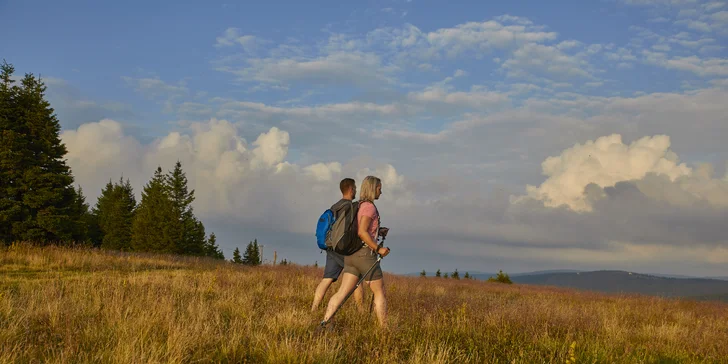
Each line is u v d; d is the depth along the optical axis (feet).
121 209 192.24
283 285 39.75
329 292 35.06
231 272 51.19
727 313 52.60
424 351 17.63
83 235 101.30
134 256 66.69
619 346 23.35
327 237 21.53
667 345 24.81
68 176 97.45
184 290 30.40
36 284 31.30
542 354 20.58
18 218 91.45
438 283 77.92
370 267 20.67
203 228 181.88
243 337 17.62
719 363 22.58
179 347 14.96
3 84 95.76
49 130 96.53
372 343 18.03
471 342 20.74
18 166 92.79
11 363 13.39
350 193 23.11
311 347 15.99
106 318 19.19
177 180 173.68
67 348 14.76
